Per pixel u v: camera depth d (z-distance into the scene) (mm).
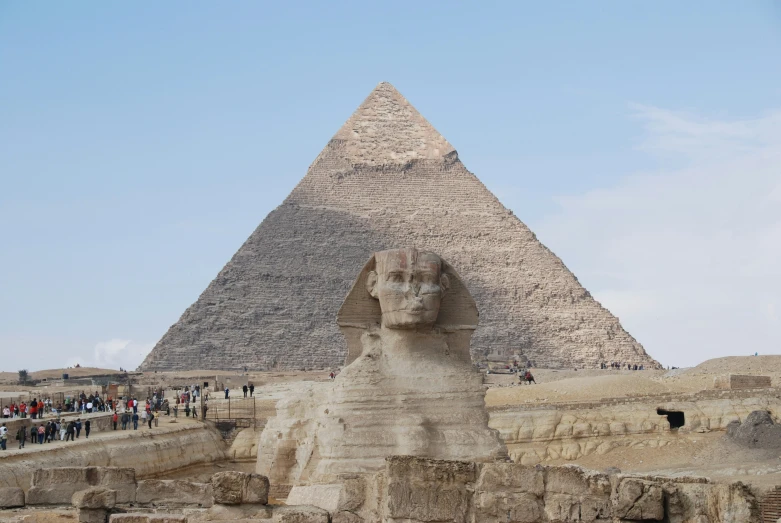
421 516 31016
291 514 34000
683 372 183000
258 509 37438
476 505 31203
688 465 85312
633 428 97438
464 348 56656
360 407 54250
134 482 46938
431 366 55562
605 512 31469
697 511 31781
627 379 129875
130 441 82750
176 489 46938
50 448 73000
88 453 75188
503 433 97750
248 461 94062
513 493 31328
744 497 31453
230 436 101000
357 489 34656
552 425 97750
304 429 64000
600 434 97000
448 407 54781
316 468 54188
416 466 31438
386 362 55406
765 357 183750
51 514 42562
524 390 129250
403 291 55062
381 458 53094
